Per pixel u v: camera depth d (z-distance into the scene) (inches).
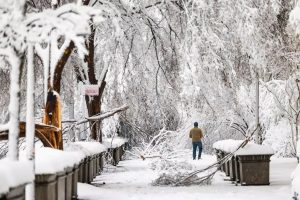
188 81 835.4
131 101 1061.8
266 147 770.8
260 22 912.3
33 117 357.4
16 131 334.0
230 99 1009.5
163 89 1045.2
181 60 892.6
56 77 658.8
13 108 335.6
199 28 849.5
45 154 446.6
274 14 936.3
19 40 353.7
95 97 989.8
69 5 370.9
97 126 1000.9
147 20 890.7
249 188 727.1
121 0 836.6
